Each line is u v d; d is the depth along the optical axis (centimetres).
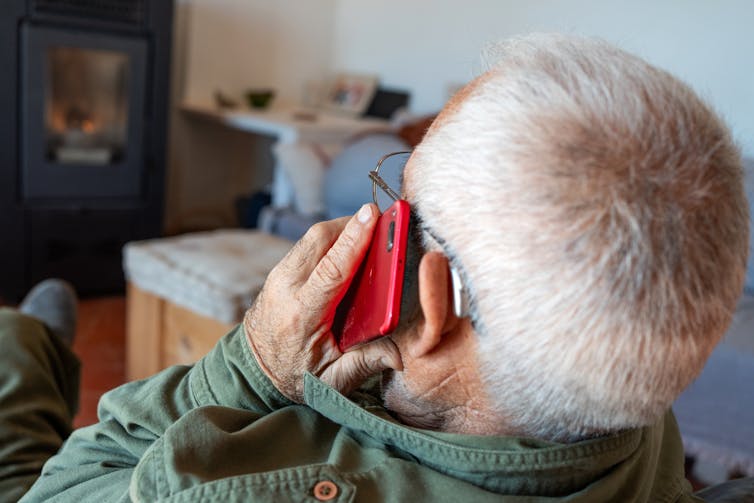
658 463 75
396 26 399
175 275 207
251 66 400
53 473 75
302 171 295
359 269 62
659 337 48
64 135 293
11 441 95
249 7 389
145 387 72
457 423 59
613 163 47
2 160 276
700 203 48
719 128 51
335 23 430
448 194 52
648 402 50
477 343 52
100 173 297
